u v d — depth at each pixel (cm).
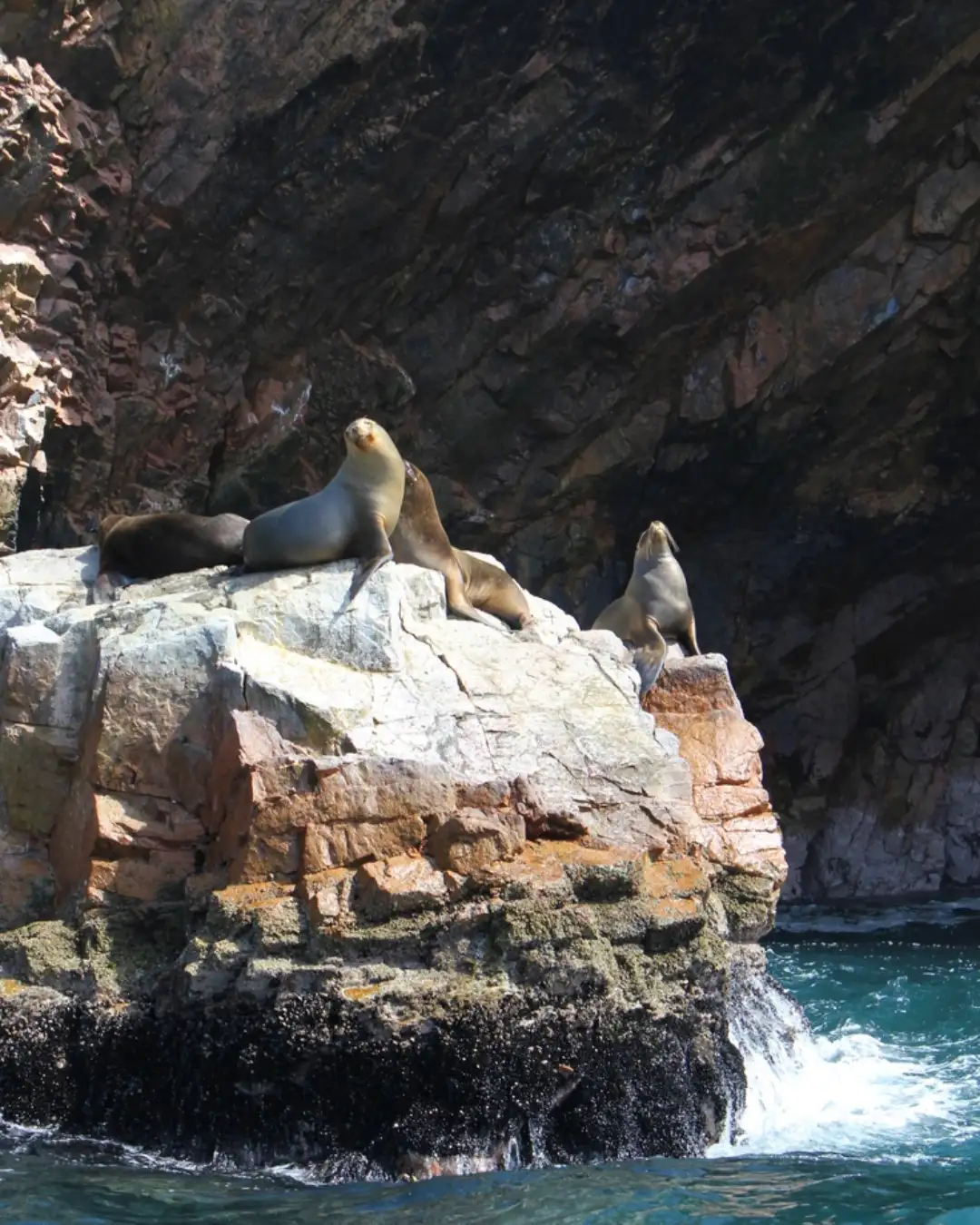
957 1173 620
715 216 1658
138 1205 561
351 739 697
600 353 1717
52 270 1481
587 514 1827
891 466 1859
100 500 1571
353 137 1535
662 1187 589
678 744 819
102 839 703
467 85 1537
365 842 661
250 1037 622
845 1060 849
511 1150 622
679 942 665
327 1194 577
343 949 629
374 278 1631
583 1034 630
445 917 635
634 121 1596
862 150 1627
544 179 1612
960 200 1653
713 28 1545
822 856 1994
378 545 794
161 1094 647
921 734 2055
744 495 1862
